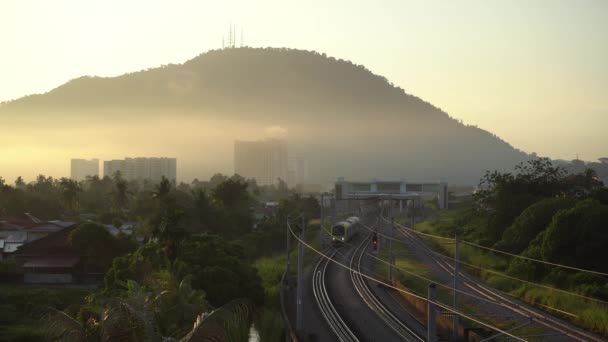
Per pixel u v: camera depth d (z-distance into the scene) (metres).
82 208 171.00
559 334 41.94
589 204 62.66
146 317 24.77
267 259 93.94
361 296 59.66
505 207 92.25
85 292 73.50
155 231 60.31
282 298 54.56
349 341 41.84
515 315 48.62
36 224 117.06
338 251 90.50
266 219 139.12
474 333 40.47
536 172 100.81
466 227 105.38
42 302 59.59
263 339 44.69
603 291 52.16
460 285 66.00
